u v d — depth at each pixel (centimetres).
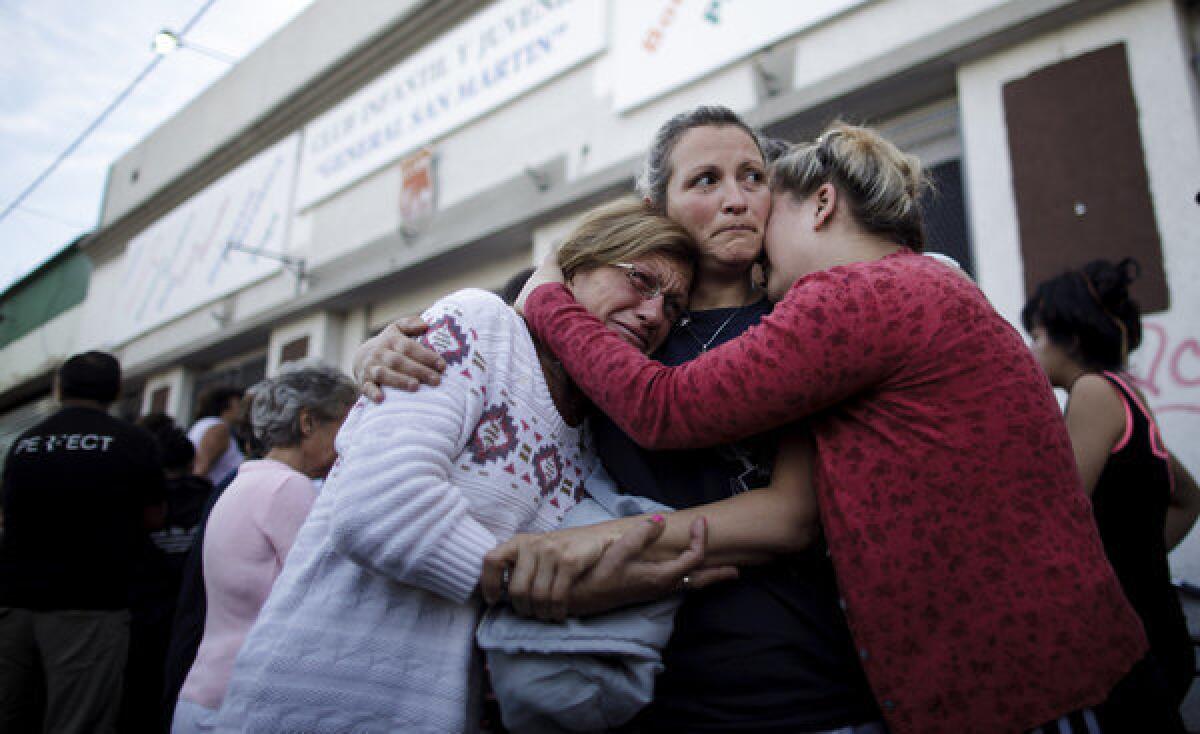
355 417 103
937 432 84
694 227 114
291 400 182
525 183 503
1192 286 250
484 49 555
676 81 420
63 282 1155
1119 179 272
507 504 99
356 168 650
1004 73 309
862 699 91
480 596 101
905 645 81
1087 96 286
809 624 94
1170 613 128
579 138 476
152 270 911
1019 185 295
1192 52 274
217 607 156
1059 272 278
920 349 85
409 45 621
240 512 160
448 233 541
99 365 259
